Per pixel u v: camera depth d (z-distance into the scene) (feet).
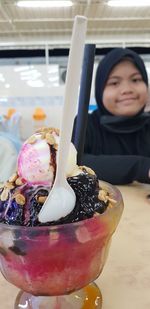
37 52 3.80
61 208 0.51
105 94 2.16
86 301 0.65
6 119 3.71
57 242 0.50
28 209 0.53
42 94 3.82
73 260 0.52
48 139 0.58
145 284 0.71
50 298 0.65
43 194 0.53
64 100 0.48
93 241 0.52
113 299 0.67
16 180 0.58
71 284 0.55
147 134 2.21
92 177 0.58
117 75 2.12
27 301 0.65
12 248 0.51
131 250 0.85
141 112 2.22
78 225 0.49
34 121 3.71
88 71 0.66
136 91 2.14
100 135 2.15
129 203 1.19
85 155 1.65
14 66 3.85
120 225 1.00
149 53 3.67
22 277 0.55
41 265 0.52
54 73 3.82
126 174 1.47
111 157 1.57
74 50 0.45
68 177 0.56
